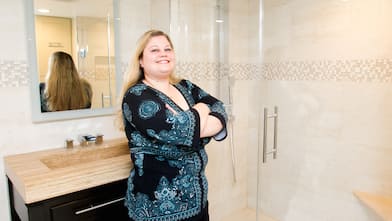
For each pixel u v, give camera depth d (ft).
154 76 4.38
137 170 4.21
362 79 6.09
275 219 7.91
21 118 5.11
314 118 6.92
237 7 7.88
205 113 4.07
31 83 5.12
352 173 6.45
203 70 7.43
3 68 4.87
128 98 4.05
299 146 7.25
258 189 8.20
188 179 4.16
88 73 5.77
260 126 8.02
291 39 7.17
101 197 4.67
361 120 6.20
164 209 4.04
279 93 7.54
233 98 8.02
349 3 6.12
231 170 8.24
